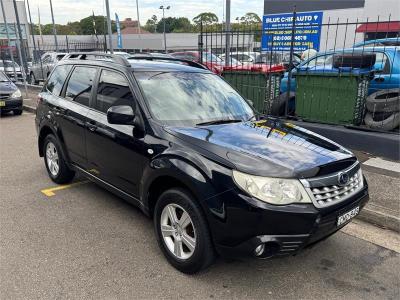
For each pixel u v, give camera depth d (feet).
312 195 9.75
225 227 9.70
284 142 11.63
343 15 58.13
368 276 11.43
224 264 11.79
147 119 12.34
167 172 10.92
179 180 10.65
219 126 12.60
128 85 13.42
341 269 11.75
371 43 28.68
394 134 21.72
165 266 11.66
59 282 10.81
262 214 9.29
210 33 31.63
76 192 17.51
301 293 10.57
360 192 11.32
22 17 110.73
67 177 18.01
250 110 15.05
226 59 31.40
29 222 14.49
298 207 9.48
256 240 9.45
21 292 10.34
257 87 27.76
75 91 16.40
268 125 13.41
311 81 24.48
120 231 13.84
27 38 112.88
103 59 15.53
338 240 13.53
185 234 10.98
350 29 57.82
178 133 11.53
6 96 38.75
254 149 10.73
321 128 23.62
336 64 25.94
